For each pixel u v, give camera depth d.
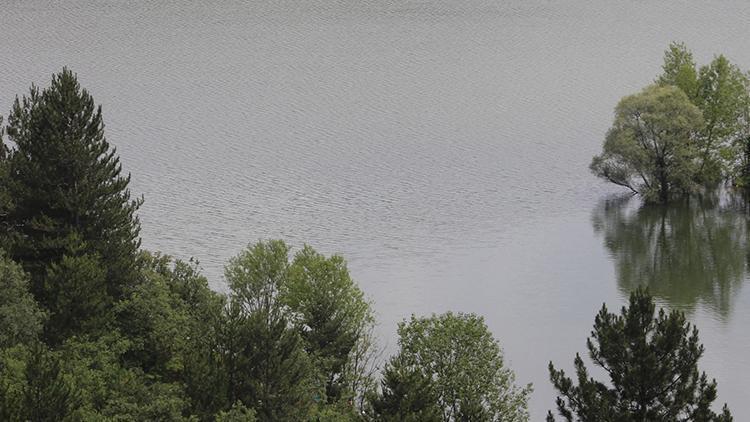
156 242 187.50
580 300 166.25
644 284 175.00
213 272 170.00
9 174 100.00
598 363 84.38
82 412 64.31
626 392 81.31
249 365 81.62
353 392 106.50
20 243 94.81
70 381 66.62
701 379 82.06
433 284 172.62
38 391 60.38
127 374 76.75
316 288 114.94
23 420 59.22
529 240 198.38
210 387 76.94
